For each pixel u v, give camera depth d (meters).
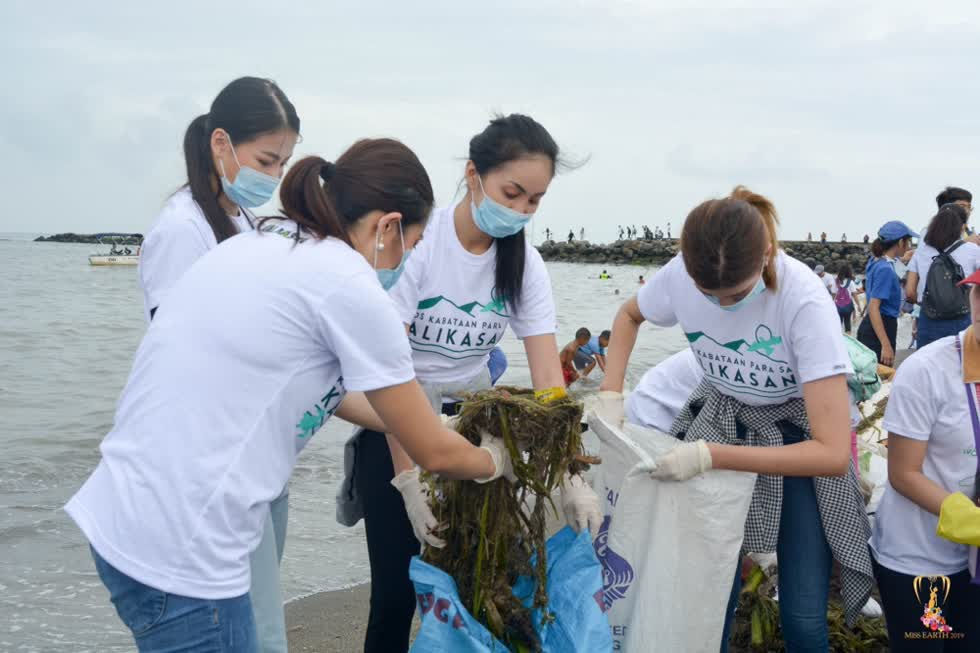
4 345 16.75
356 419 2.63
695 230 2.51
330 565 5.34
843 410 2.65
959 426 2.83
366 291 1.96
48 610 4.76
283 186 2.08
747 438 3.03
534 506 2.61
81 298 29.19
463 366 3.04
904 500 2.95
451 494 2.46
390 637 2.89
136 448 1.91
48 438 8.92
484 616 2.43
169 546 1.87
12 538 5.91
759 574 3.36
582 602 2.42
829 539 2.88
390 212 2.11
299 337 1.95
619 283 47.19
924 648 2.96
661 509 2.72
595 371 12.04
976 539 2.69
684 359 3.69
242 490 1.92
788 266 2.70
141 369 1.97
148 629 1.90
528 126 2.66
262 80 2.96
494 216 2.71
